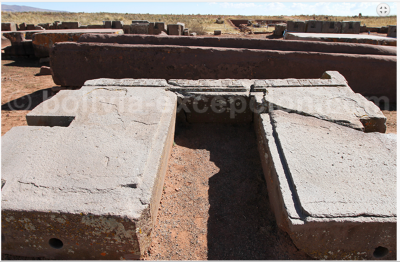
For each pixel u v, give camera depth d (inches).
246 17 1428.4
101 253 87.5
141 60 232.4
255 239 99.7
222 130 168.4
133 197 85.0
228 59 228.8
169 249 95.3
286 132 119.2
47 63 391.5
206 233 102.6
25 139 109.8
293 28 527.8
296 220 80.7
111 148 106.0
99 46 231.3
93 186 87.4
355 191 87.7
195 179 130.8
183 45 237.1
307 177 93.3
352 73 227.0
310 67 227.9
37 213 80.0
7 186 86.7
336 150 108.0
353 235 82.9
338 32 514.6
